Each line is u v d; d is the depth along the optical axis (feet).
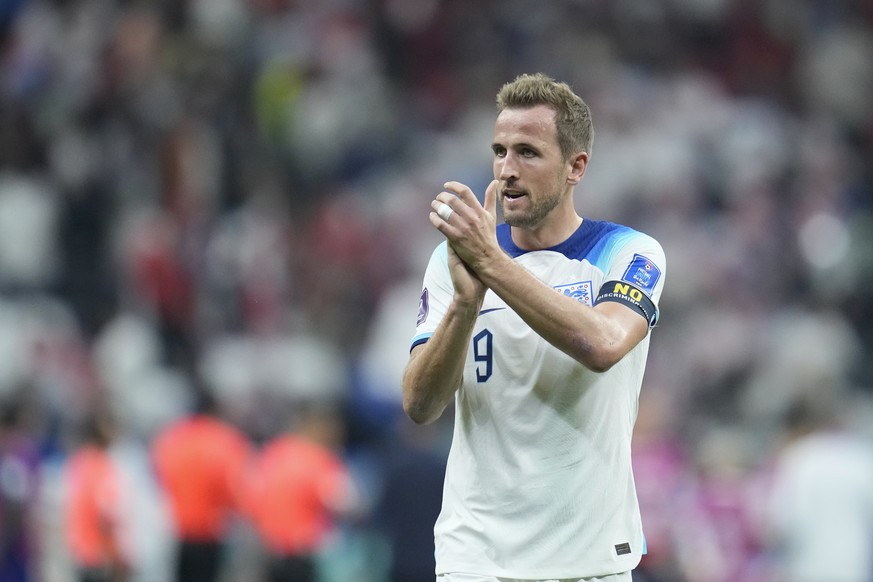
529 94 47.65
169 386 132.98
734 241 163.84
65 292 153.69
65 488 93.97
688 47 204.74
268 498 103.40
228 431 102.83
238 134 167.02
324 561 108.47
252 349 140.26
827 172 183.42
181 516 100.48
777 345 149.48
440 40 200.85
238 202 162.20
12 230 154.10
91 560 94.17
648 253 48.52
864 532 90.63
